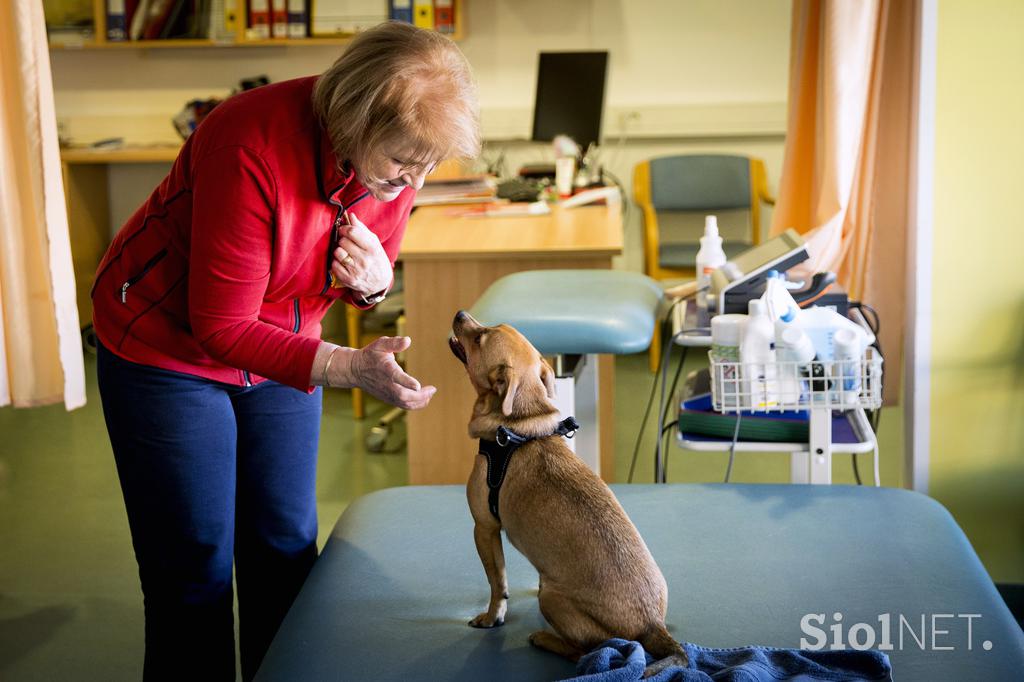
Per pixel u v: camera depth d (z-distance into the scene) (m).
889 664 1.44
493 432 1.62
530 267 3.15
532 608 1.68
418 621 1.64
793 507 1.97
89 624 2.62
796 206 3.03
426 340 3.20
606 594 1.47
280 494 1.87
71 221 5.25
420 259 3.15
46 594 2.79
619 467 3.60
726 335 2.09
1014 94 2.46
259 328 1.55
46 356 3.01
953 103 2.48
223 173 1.44
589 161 4.61
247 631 1.99
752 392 2.08
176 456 1.68
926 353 2.60
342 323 5.28
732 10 5.26
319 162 1.50
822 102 2.82
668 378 4.58
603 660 1.37
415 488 2.13
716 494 2.04
